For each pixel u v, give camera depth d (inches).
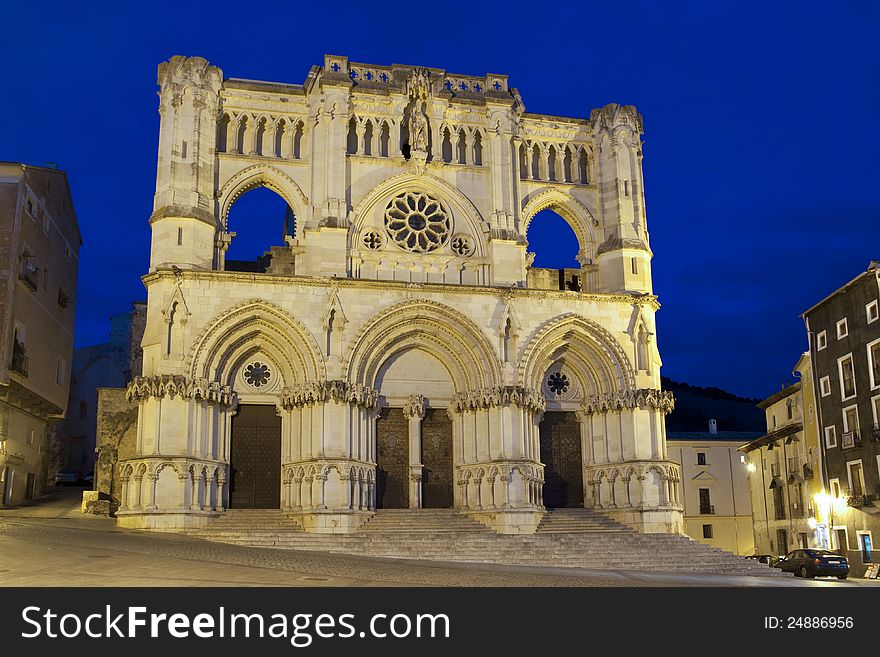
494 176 2233.0
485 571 1432.1
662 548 1915.6
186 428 1876.2
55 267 2474.2
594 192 2343.8
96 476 2496.3
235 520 1894.7
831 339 2514.8
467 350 2112.5
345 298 2034.9
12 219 2133.4
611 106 2364.7
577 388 2242.9
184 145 2047.2
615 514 2106.3
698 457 3518.7
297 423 2000.5
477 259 2204.7
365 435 2017.7
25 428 2391.7
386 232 2174.0
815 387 2581.2
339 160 2139.5
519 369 2086.6
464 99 2268.7
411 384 2137.1
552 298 2148.1
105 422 2544.3
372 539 1819.6
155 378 1870.1
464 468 2078.0
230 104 2146.9
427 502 2103.8
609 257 2260.1
